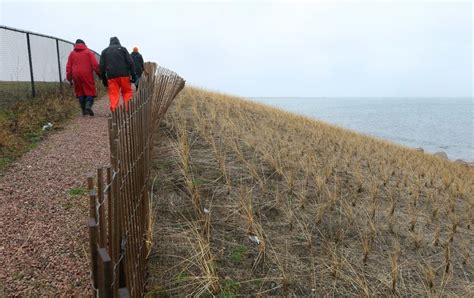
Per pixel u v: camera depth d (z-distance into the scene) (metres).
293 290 3.30
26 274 2.70
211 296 3.00
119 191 1.92
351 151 8.41
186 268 3.18
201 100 10.92
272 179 5.28
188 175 4.71
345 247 4.11
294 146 7.38
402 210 5.44
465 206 6.34
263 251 3.63
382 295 3.50
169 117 7.39
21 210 3.58
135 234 2.51
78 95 8.16
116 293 1.72
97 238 1.40
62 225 3.38
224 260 3.46
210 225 3.89
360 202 5.29
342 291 3.41
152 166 4.84
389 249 4.27
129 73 7.67
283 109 15.81
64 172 4.62
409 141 53.00
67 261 2.89
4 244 3.01
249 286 3.23
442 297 3.65
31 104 7.84
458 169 12.09
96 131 6.77
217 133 6.86
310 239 3.98
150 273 3.07
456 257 4.43
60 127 6.85
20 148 5.37
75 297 2.53
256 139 6.95
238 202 4.37
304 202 4.76
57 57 11.05
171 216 3.90
